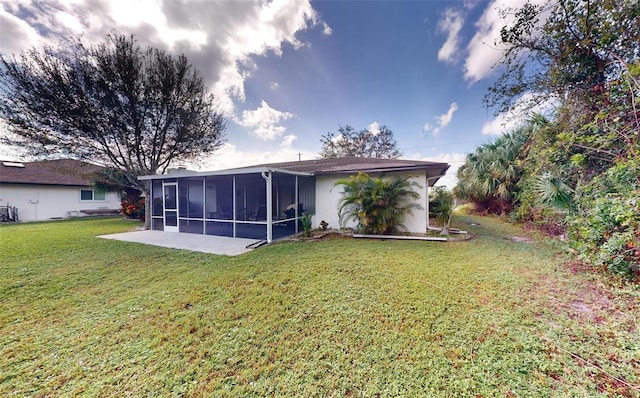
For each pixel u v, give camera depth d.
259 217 11.11
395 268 4.46
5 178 14.02
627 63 3.81
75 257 5.61
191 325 2.69
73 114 9.51
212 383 1.88
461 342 2.27
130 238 8.16
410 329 2.50
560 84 4.97
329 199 9.38
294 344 2.32
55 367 2.07
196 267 4.82
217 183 12.11
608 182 3.99
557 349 2.14
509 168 10.80
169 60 10.98
